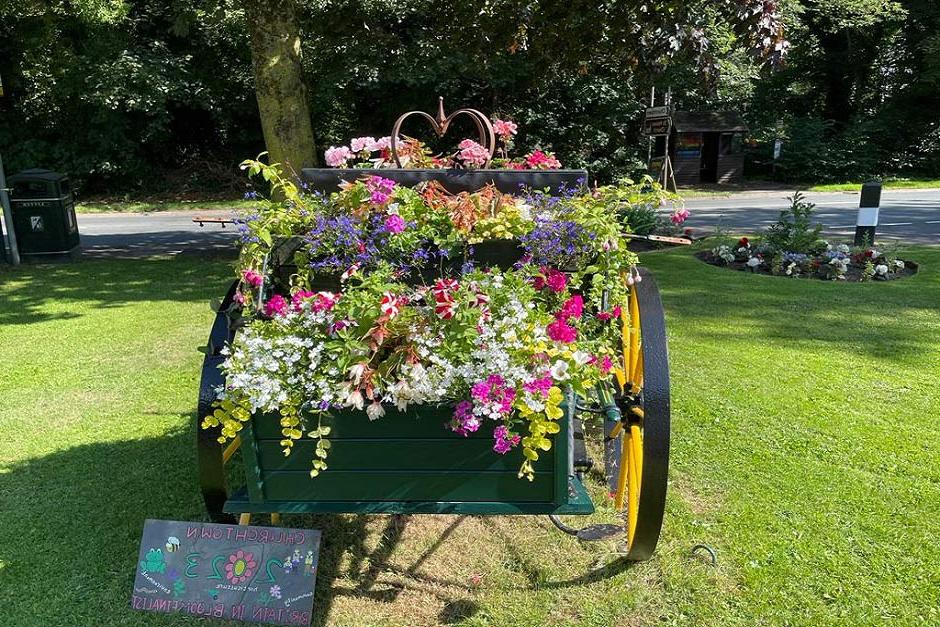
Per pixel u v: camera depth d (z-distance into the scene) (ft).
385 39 32.94
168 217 51.19
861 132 75.87
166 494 10.30
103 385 14.97
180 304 22.50
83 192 61.41
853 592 7.98
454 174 8.93
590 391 8.64
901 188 67.82
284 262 8.07
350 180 8.99
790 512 9.64
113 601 7.96
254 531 7.50
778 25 19.02
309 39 55.21
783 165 74.59
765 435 12.05
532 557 8.79
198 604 7.43
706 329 18.42
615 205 8.78
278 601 7.38
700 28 21.15
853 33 77.66
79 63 56.08
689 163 71.77
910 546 8.82
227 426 6.73
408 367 6.59
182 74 59.82
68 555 8.80
